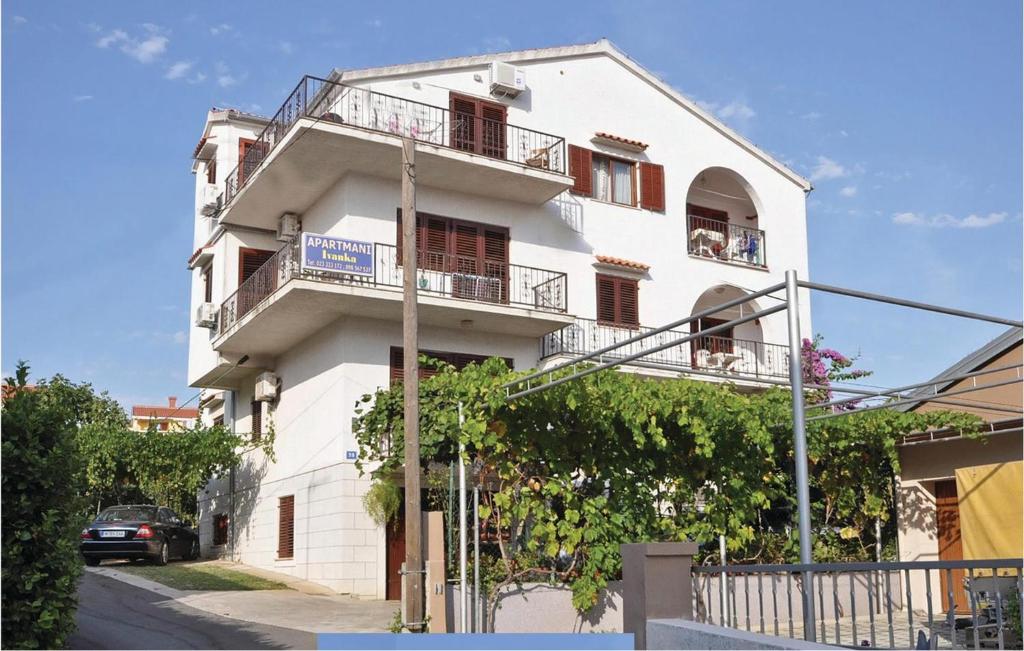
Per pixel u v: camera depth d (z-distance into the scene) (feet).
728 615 27.48
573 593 40.98
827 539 52.06
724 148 93.30
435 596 40.22
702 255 89.40
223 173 83.51
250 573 69.10
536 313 71.51
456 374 43.14
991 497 47.34
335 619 47.39
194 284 88.58
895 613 50.08
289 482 72.38
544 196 77.15
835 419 50.83
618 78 86.99
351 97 70.23
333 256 64.69
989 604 35.09
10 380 28.96
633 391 41.86
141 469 77.97
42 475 27.30
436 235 73.41
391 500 62.75
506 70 77.77
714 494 45.50
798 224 97.09
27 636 26.45
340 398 66.39
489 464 40.96
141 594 54.24
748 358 92.38
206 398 94.48
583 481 42.70
